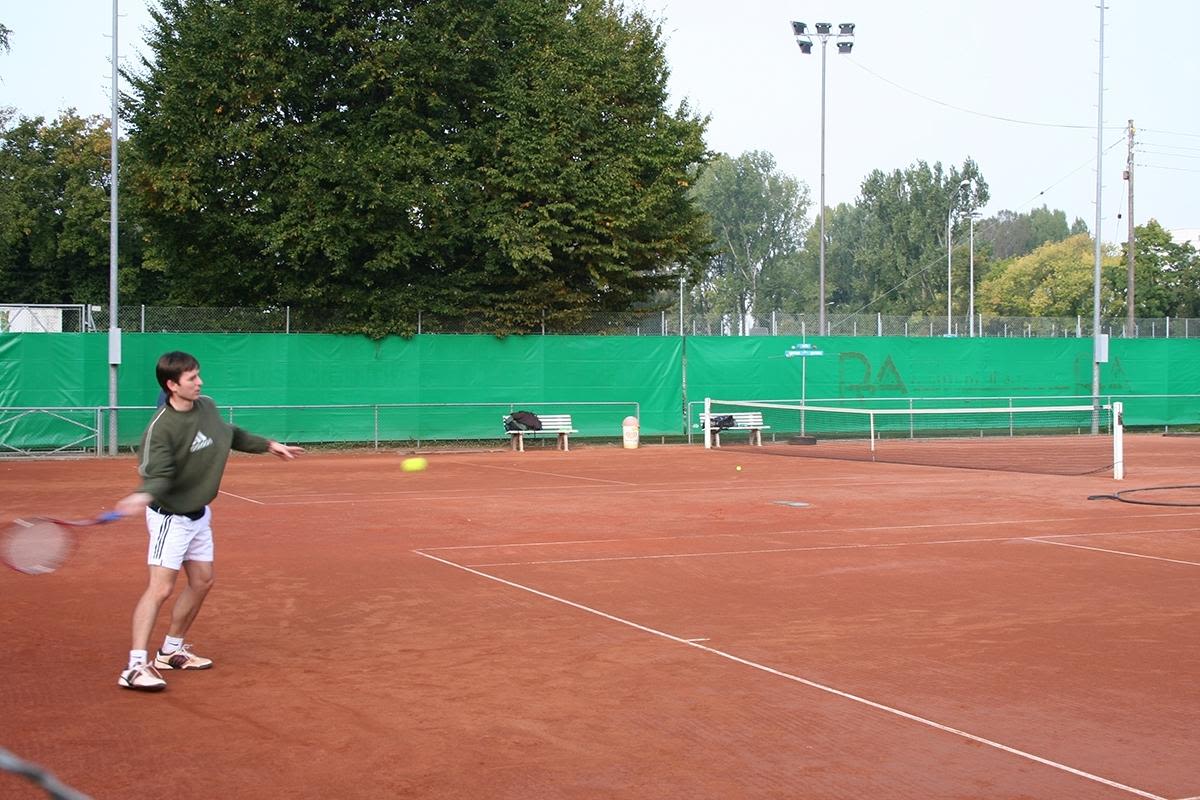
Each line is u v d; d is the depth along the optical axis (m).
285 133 27.84
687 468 24.48
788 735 6.21
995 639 8.52
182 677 7.37
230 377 27.83
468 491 19.42
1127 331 39.06
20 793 5.27
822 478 22.09
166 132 27.94
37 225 48.16
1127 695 7.02
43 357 26.23
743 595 10.20
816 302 93.44
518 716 6.54
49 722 6.38
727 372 32.03
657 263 32.94
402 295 29.27
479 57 29.88
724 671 7.57
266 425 28.05
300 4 29.06
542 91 30.03
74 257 50.03
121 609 9.49
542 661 7.82
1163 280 67.44
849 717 6.55
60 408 25.38
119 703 6.76
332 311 29.70
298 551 12.63
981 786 5.43
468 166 30.31
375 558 12.18
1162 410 37.16
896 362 33.84
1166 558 12.32
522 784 5.43
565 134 29.95
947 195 89.31
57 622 8.99
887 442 32.84
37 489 19.30
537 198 30.31
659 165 31.30
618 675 7.46
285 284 29.06
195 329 28.33
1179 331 39.69
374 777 5.51
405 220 29.05
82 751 5.88
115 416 26.25
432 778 5.50
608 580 10.94
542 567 11.66
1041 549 12.95
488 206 29.92
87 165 48.97
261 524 14.90
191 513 7.18
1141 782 5.49
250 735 6.16
